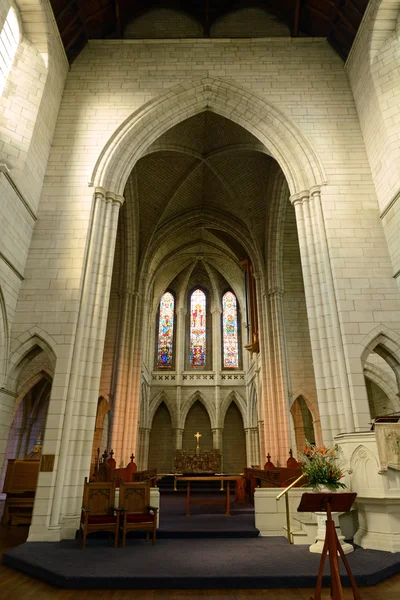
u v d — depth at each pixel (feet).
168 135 57.57
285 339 65.26
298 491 30.91
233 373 93.45
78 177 41.37
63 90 46.68
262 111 46.14
